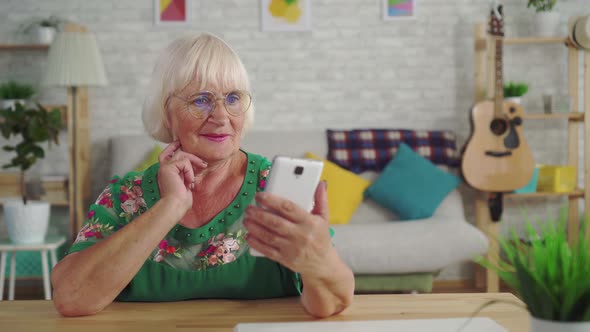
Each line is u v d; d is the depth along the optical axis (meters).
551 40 4.13
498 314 1.10
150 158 3.91
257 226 0.99
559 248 0.78
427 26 4.40
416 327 0.99
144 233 1.11
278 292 1.28
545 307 0.76
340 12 4.38
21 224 3.70
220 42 1.26
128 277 1.12
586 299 0.74
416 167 3.96
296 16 4.36
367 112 4.42
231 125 1.24
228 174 1.32
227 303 1.23
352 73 4.41
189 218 1.29
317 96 4.40
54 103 4.32
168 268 1.25
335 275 1.04
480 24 4.24
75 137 4.00
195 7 4.34
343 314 1.12
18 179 4.15
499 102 4.02
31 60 4.30
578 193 4.14
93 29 4.32
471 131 4.05
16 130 3.73
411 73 4.41
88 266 1.11
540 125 4.45
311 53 4.39
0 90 4.04
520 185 4.03
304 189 0.99
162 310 1.17
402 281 3.48
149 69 4.35
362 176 4.10
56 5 4.29
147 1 4.32
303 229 0.98
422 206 3.84
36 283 4.33
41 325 1.07
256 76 4.38
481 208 4.17
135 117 4.36
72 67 3.83
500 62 4.00
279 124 4.41
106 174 4.36
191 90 1.23
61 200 4.11
